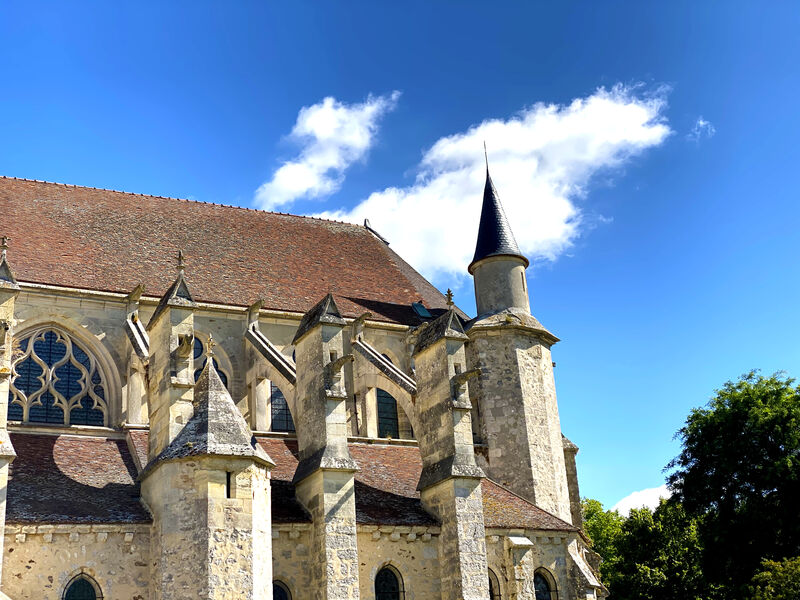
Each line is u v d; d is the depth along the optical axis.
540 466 40.31
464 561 30.72
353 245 49.94
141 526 27.11
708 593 56.62
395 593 30.73
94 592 26.17
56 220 40.25
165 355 29.44
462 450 32.34
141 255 40.28
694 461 48.44
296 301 41.53
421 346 35.12
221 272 41.59
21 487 27.52
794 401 46.47
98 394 35.56
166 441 28.05
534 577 33.50
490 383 41.34
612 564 62.56
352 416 39.34
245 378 38.69
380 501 32.53
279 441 36.00
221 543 25.95
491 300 43.84
